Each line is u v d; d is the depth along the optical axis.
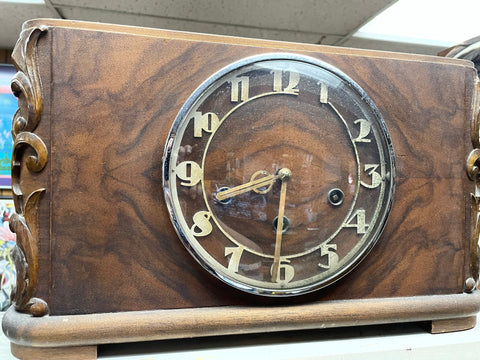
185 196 0.32
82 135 0.31
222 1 0.44
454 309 0.37
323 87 0.35
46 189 0.31
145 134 0.32
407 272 0.37
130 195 0.32
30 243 0.30
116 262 0.32
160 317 0.31
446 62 0.39
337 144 0.35
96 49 0.31
